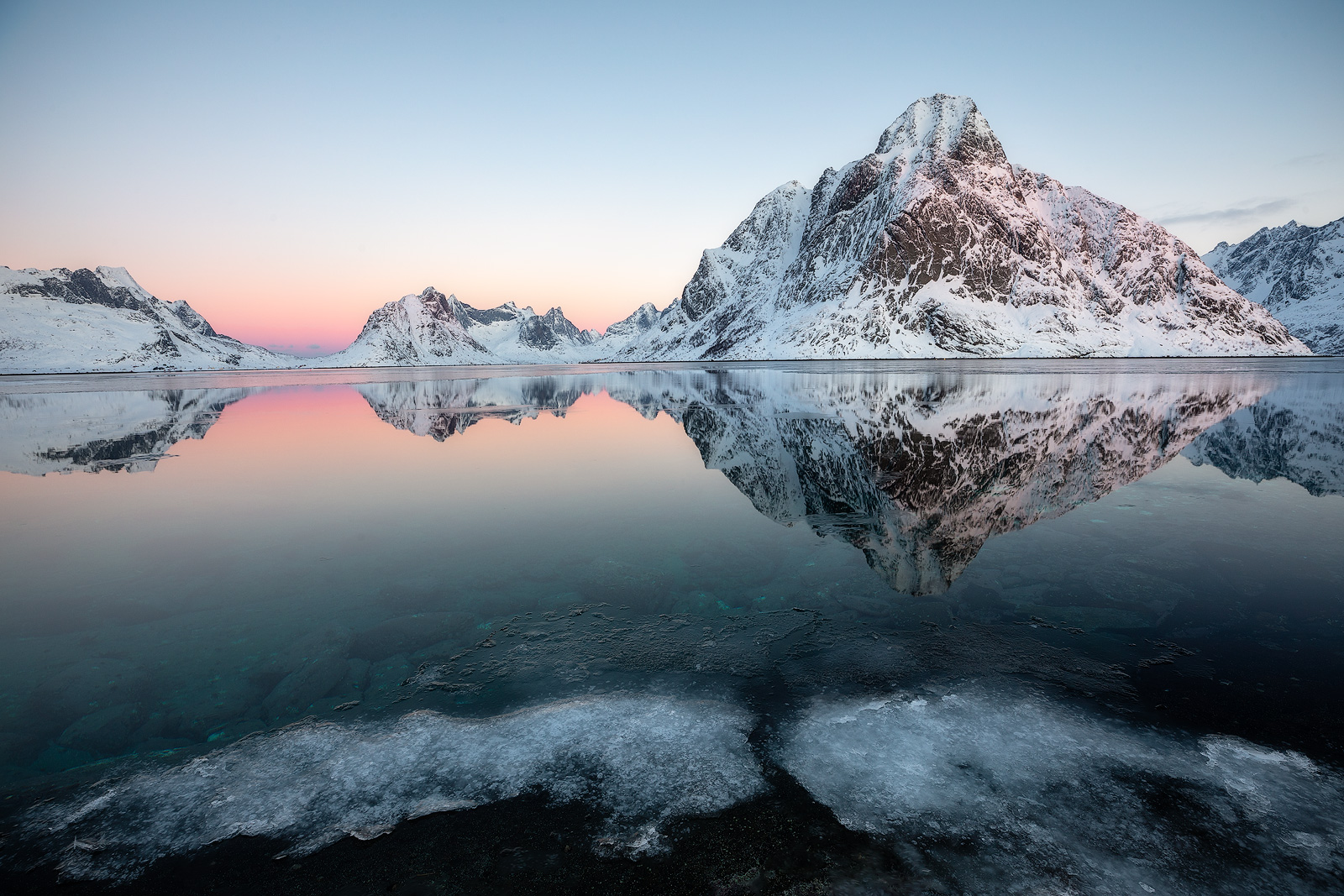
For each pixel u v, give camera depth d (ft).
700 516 40.16
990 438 66.18
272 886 12.66
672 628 24.30
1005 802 14.56
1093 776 15.33
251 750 17.28
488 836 13.88
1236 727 16.94
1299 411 87.40
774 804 14.74
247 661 22.31
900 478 48.49
